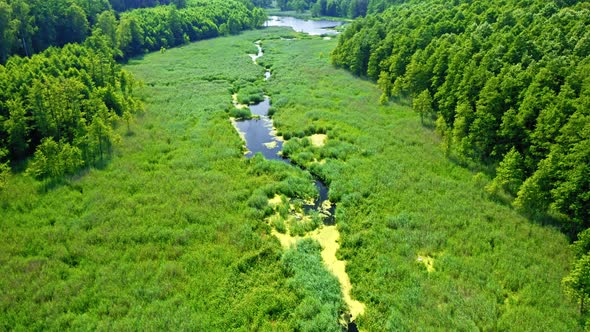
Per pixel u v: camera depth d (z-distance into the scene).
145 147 48.28
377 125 55.50
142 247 30.56
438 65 55.78
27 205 35.50
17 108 43.62
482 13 65.88
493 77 42.38
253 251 30.48
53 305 24.86
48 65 59.34
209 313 24.77
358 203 37.22
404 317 24.31
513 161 35.78
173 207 35.81
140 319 23.94
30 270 27.78
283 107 64.75
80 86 49.81
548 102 36.62
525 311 24.34
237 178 41.81
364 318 24.80
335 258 30.91
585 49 42.50
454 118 49.44
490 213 34.41
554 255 29.42
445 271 28.17
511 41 49.06
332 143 50.06
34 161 42.84
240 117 61.41
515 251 29.62
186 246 30.98
